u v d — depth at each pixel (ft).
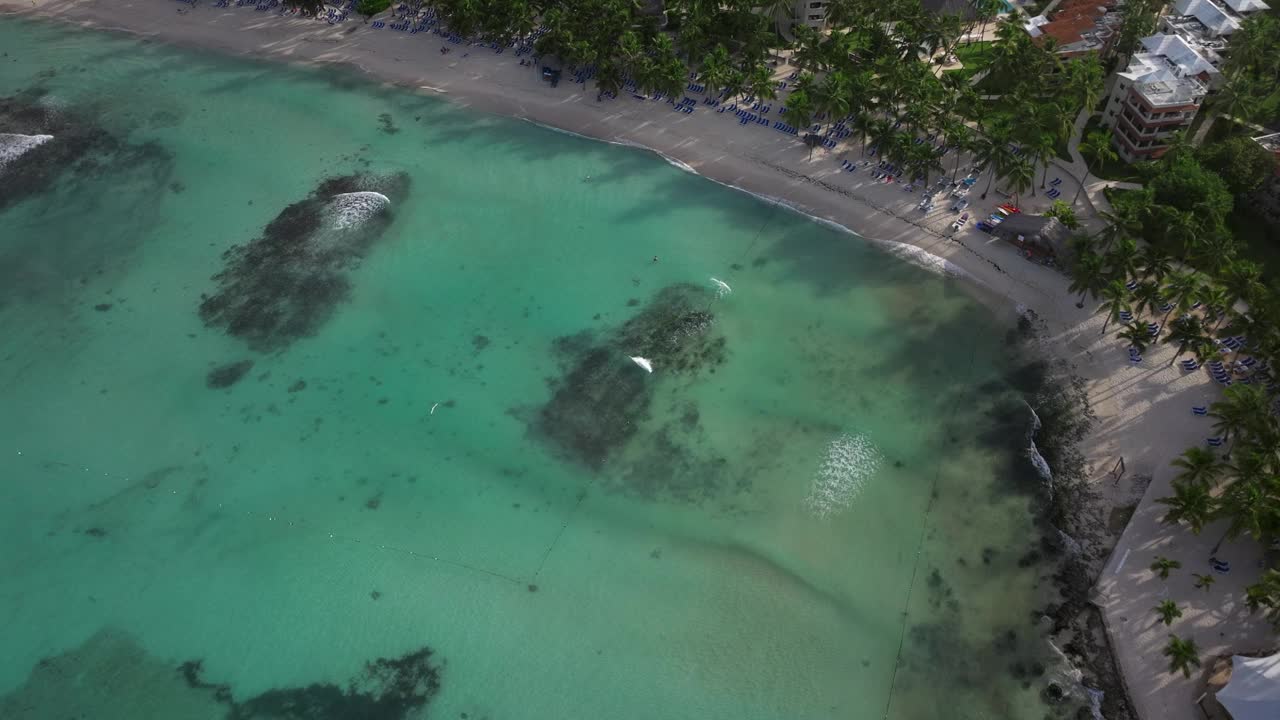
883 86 305.73
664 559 207.92
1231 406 202.90
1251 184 263.29
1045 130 280.31
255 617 198.59
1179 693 177.17
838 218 290.97
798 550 208.85
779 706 183.83
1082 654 186.91
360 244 286.46
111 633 196.24
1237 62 294.87
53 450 231.50
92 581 205.46
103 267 279.69
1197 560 196.44
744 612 198.18
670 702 184.55
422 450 230.89
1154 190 256.52
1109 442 221.87
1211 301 223.92
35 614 199.72
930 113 292.81
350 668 189.98
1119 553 199.93
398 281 275.80
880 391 241.55
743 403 239.71
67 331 260.01
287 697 185.37
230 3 401.49
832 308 264.52
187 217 296.71
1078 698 180.24
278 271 277.64
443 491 222.07
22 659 192.03
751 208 297.53
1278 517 185.37
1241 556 195.62
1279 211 260.21
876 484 221.05
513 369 250.16
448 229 293.23
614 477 224.33
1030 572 201.46
